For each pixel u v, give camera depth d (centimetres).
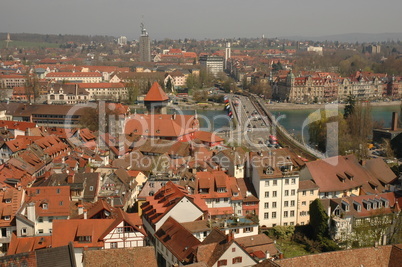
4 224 13188
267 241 12494
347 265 8925
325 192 16550
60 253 8512
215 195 15138
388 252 9200
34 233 13150
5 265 8144
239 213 15500
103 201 13775
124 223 11681
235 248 10600
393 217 14038
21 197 13888
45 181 16325
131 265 9300
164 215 13312
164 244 12138
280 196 15900
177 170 17350
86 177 16125
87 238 11562
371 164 18675
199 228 13038
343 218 14250
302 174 17000
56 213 13600
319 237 14450
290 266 8738
